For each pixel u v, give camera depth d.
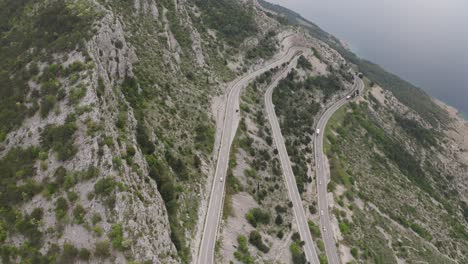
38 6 108.56
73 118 74.75
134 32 126.62
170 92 121.12
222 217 98.62
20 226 66.75
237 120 136.62
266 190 117.94
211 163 112.38
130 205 68.81
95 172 69.38
